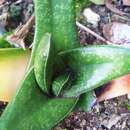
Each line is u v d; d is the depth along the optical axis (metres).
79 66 0.23
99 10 0.32
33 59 0.23
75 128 0.28
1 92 0.25
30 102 0.22
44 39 0.20
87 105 0.25
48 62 0.21
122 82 0.27
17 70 0.25
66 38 0.24
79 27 0.31
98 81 0.23
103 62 0.23
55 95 0.24
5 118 0.21
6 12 0.32
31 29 0.31
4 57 0.25
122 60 0.22
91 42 0.31
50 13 0.23
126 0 0.32
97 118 0.29
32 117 0.22
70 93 0.24
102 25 0.32
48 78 0.22
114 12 0.32
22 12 0.32
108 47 0.22
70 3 0.23
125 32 0.31
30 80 0.22
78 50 0.23
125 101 0.29
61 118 0.24
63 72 0.23
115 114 0.29
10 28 0.31
